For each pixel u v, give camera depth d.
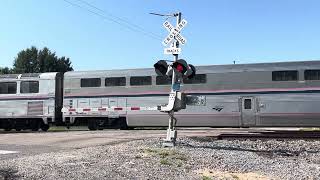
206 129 33.62
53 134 26.67
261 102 29.62
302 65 29.09
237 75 30.22
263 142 21.33
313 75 28.86
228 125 30.41
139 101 32.44
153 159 14.21
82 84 34.09
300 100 28.94
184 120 31.11
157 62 17.80
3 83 35.97
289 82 29.22
